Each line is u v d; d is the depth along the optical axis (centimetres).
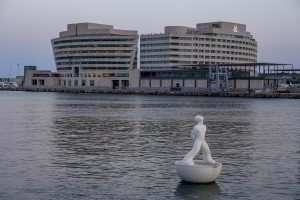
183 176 3009
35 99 19438
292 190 2911
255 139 5472
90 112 10638
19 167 3522
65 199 2658
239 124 7662
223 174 3341
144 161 3856
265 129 6794
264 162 3850
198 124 3012
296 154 4288
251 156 4162
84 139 5284
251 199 2716
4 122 7644
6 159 3859
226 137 5659
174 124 7481
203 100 19025
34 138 5344
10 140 5141
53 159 3891
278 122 8175
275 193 2842
